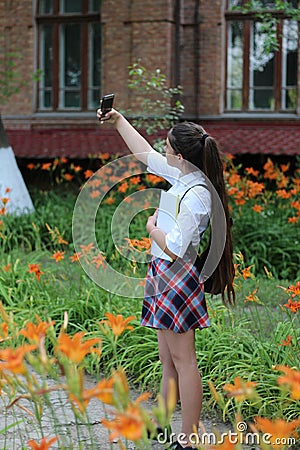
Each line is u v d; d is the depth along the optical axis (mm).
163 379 7988
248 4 22234
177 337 7461
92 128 31672
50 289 13375
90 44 32156
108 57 30922
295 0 29203
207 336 10641
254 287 15539
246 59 30484
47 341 11180
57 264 15594
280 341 9867
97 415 9125
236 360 9820
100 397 4387
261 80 30484
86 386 10141
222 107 30609
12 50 32500
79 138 30500
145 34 30266
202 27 30375
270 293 15141
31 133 31953
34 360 4750
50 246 19594
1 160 22875
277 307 14258
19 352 4773
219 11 30125
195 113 30625
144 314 7766
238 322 11273
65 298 12812
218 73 30344
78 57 32344
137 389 10094
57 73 32469
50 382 10102
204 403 9297
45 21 32406
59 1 32281
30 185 30359
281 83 30234
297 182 19906
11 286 13688
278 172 21531
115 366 10547
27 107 32500
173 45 30484
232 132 29344
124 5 30594
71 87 32469
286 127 29938
